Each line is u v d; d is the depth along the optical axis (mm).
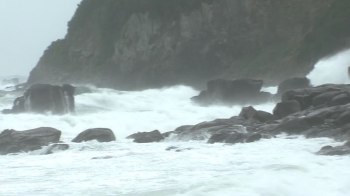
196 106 87375
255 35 140375
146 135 52188
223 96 88625
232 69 137125
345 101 55969
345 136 43062
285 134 47844
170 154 40094
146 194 24734
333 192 23953
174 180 28438
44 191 27047
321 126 47812
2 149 46000
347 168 28812
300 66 122812
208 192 23469
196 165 33844
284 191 23781
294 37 135250
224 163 34094
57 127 65562
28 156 43438
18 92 110812
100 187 27422
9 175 33062
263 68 129250
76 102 88250
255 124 53469
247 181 24938
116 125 67438
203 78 139500
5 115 69250
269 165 30891
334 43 117625
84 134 52094
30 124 65750
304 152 37594
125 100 94938
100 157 40062
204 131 49875
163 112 74812
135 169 33469
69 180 30312
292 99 61281
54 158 41312
